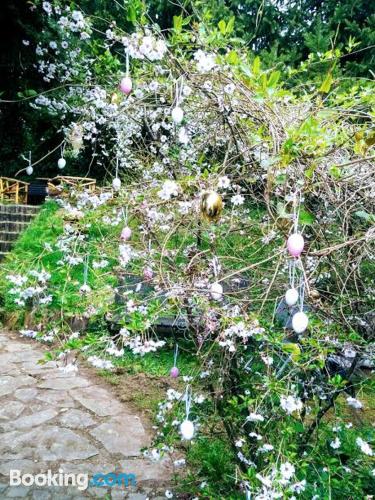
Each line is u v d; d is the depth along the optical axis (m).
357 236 1.41
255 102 1.36
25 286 1.98
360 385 1.69
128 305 1.57
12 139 4.66
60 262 2.09
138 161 2.53
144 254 1.66
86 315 1.98
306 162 1.26
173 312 1.58
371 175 1.41
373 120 1.39
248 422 1.63
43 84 4.00
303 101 1.73
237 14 7.55
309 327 1.36
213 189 1.40
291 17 7.83
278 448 1.31
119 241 1.77
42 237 5.30
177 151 2.13
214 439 2.09
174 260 1.71
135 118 2.27
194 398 1.74
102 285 2.23
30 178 9.85
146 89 1.80
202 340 1.59
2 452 2.41
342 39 6.70
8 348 4.06
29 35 3.68
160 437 1.89
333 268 1.50
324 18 7.74
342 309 1.53
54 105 3.07
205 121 1.85
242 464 1.68
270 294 1.67
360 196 1.48
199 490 1.83
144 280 1.66
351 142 1.43
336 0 7.38
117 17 4.65
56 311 2.64
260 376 1.63
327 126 1.41
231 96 1.48
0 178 8.66
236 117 1.53
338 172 1.30
